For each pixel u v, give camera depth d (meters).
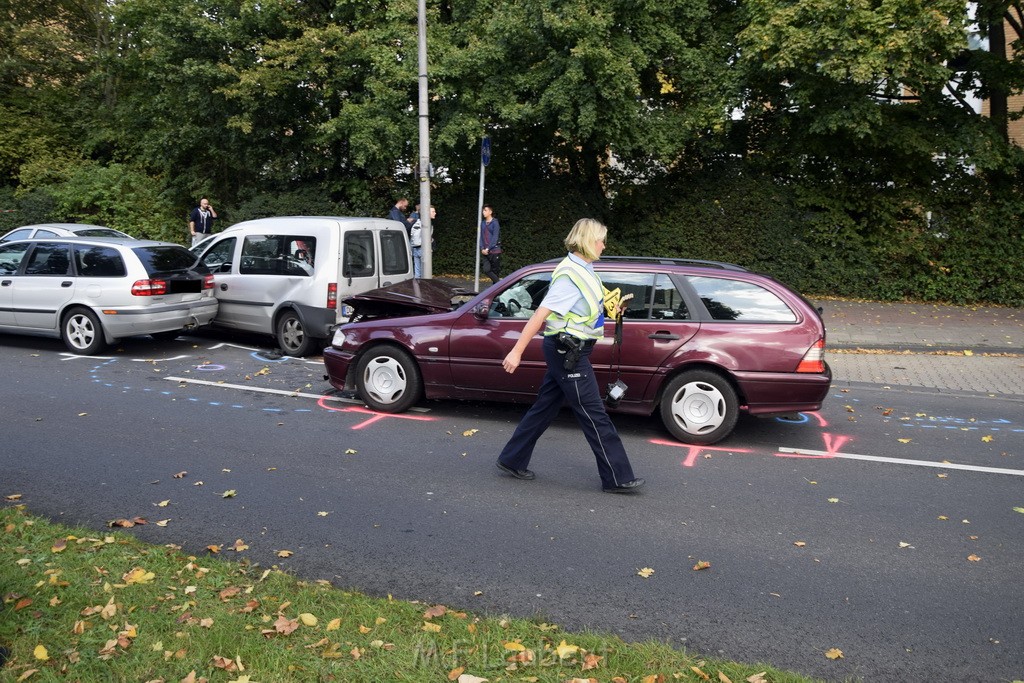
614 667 3.36
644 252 17.61
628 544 4.93
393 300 8.48
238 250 11.32
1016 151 15.30
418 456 6.59
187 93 18.48
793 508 5.60
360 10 17.45
